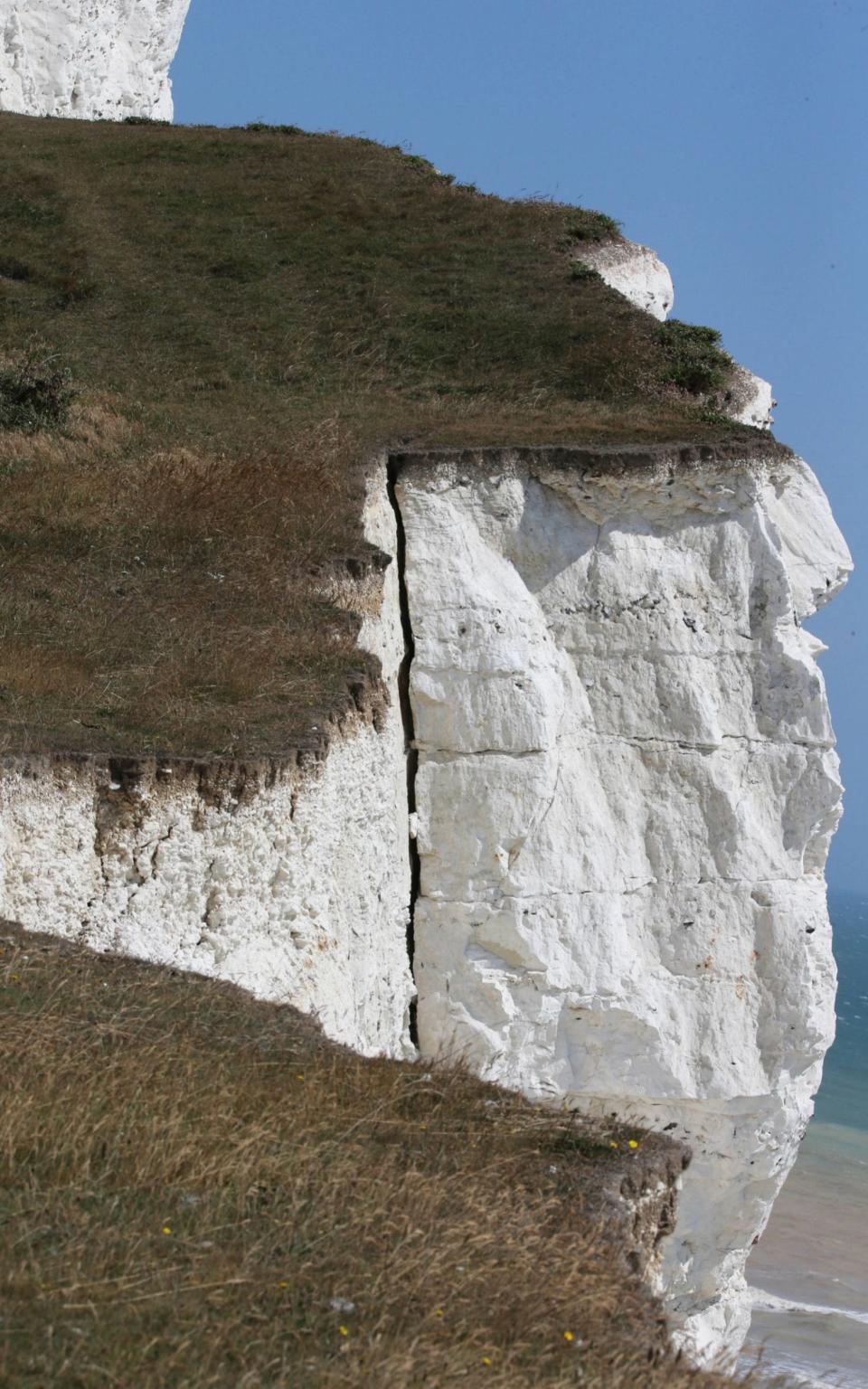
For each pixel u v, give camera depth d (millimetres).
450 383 24297
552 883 17469
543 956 17172
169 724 12344
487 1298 6133
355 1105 7938
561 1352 5941
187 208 31531
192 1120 7070
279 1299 5809
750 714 18953
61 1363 5098
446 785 17484
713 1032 17656
